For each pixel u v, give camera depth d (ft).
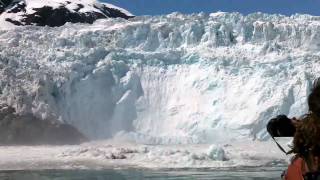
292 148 8.54
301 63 177.58
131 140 168.45
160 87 184.44
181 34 194.70
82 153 116.26
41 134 155.74
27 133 153.99
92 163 104.68
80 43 187.01
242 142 158.30
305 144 8.29
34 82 163.84
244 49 188.85
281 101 166.81
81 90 173.06
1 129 152.46
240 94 174.81
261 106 168.45
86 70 176.24
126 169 96.17
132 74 182.50
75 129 163.94
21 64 167.94
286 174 8.55
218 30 193.77
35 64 169.78
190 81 183.32
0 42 179.42
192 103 179.11
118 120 176.14
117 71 181.57
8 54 169.68
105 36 193.47
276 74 174.91
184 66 187.62
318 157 8.16
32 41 182.70
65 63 174.40
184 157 107.14
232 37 195.11
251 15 213.46
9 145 147.02
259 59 182.80
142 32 194.18
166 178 79.82
